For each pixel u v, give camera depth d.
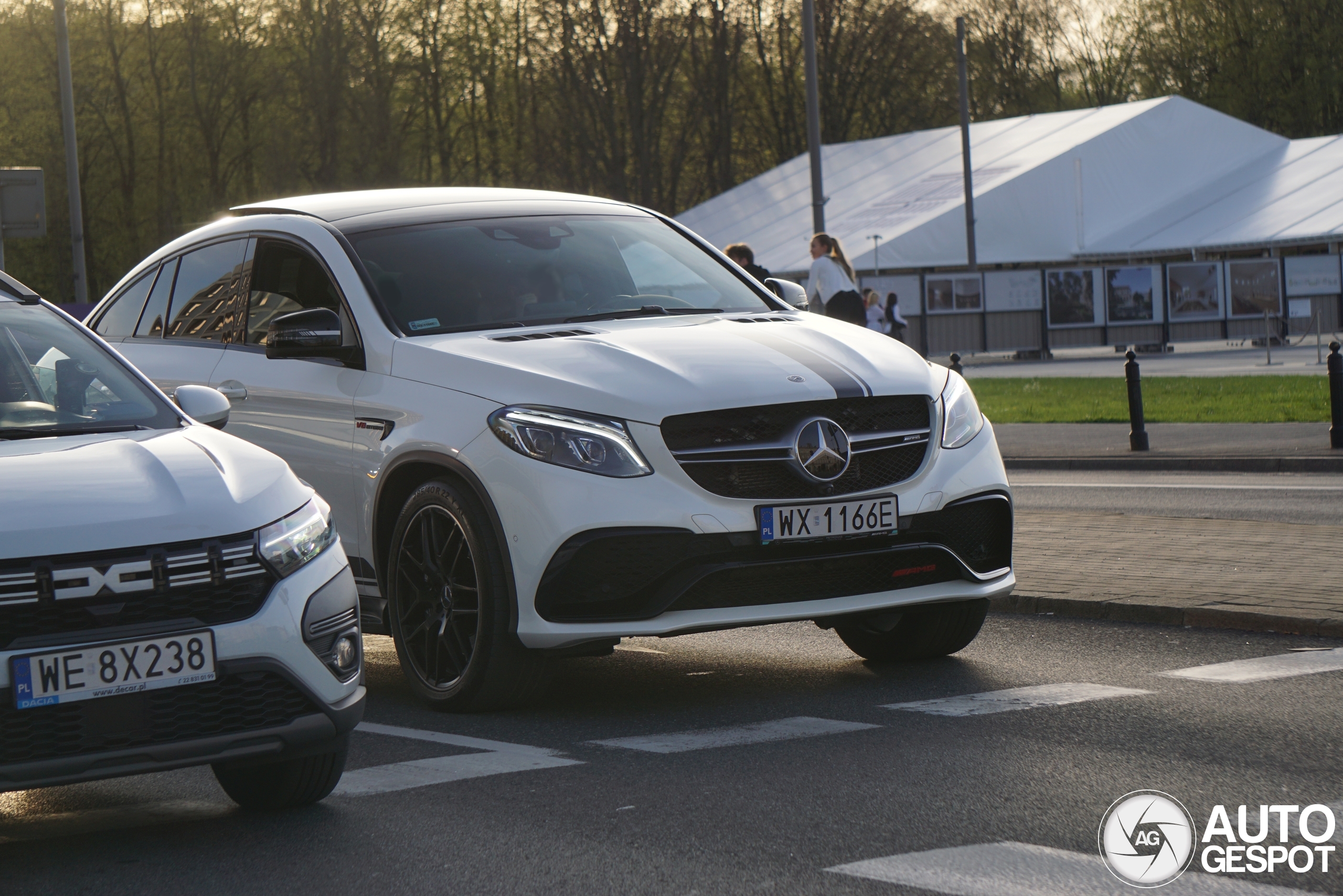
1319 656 7.55
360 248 7.95
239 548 4.89
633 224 8.73
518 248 8.12
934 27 78.81
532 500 6.55
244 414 8.03
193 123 67.62
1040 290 43.44
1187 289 44.16
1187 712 6.46
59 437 5.50
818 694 7.20
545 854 4.84
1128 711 6.54
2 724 4.55
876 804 5.27
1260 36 72.56
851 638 8.05
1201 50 75.19
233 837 5.17
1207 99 75.12
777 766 5.84
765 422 6.67
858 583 6.84
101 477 4.99
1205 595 8.84
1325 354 37.69
